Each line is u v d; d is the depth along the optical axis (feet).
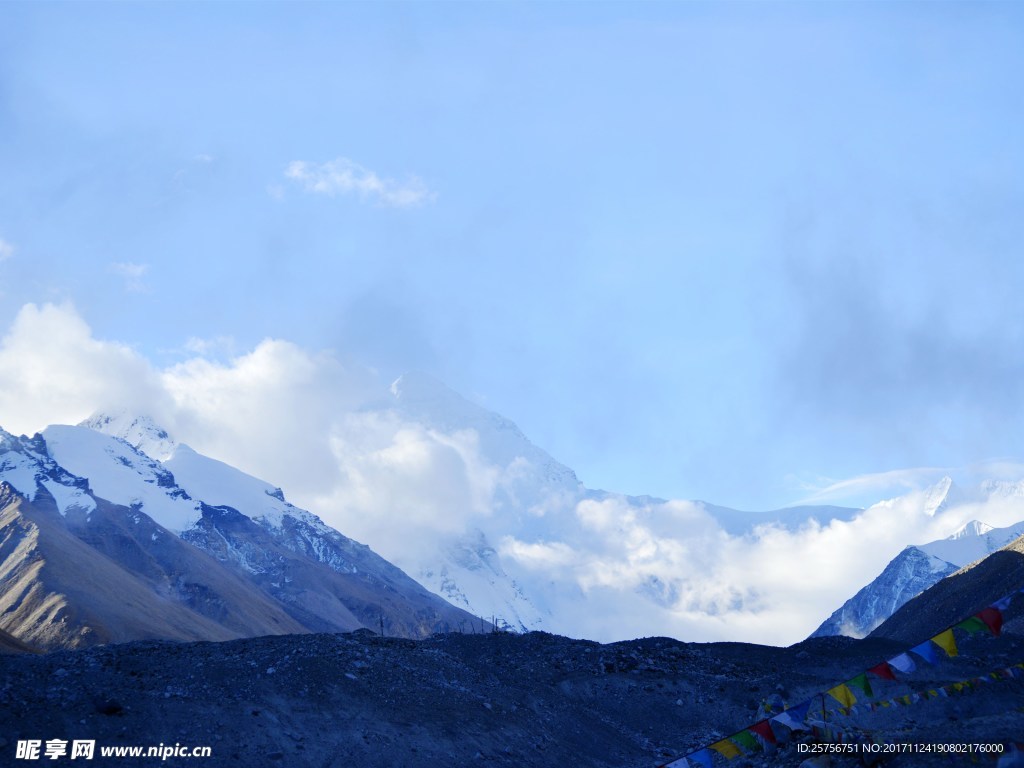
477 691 318.65
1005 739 215.31
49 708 231.71
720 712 360.28
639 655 417.08
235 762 232.32
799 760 231.91
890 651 442.91
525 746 292.40
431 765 259.60
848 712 230.68
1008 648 417.28
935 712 298.56
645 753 322.96
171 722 239.30
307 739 251.80
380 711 276.21
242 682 267.59
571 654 407.85
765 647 460.55
